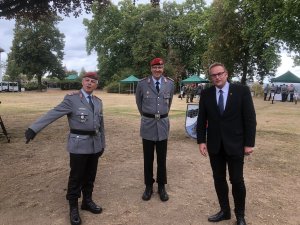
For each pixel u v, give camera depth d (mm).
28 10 13641
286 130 13383
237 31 35188
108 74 70750
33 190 6090
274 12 17219
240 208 4770
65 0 13242
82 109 4867
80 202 5578
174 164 7812
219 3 36375
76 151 4840
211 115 4719
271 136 11789
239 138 4633
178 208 5414
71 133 4926
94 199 5715
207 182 6633
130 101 33031
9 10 12992
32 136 4613
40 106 25125
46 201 5609
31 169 7387
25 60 68312
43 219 4996
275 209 5484
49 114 4738
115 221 4941
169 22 66562
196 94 34656
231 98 4617
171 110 21750
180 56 65812
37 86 74250
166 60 63438
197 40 58125
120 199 5730
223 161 4855
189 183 6559
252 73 45531
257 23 19219
